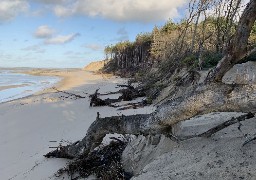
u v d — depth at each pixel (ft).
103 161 25.17
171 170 17.75
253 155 16.55
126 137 27.81
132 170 22.70
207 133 18.93
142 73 104.99
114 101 59.77
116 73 172.14
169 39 89.92
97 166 24.73
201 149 18.56
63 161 28.27
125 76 142.61
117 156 25.43
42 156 30.71
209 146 18.54
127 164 23.52
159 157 19.57
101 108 55.11
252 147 17.17
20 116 55.42
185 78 42.93
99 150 27.17
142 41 152.15
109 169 23.38
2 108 66.08
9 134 42.78
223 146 18.08
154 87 57.93
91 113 51.55
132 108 50.24
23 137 40.16
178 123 20.97
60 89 100.63
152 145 22.65
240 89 16.24
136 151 23.73
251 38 51.72
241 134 18.79
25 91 107.96
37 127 45.32
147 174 18.24
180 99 18.63
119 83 110.11
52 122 47.62
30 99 77.87
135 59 159.33
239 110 16.56
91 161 25.32
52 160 28.86
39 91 103.24
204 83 17.54
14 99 82.43
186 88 40.47
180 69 54.08
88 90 91.50
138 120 21.81
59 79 172.76
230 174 15.78
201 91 17.43
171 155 19.25
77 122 45.44
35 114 56.18
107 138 31.14
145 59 136.05
